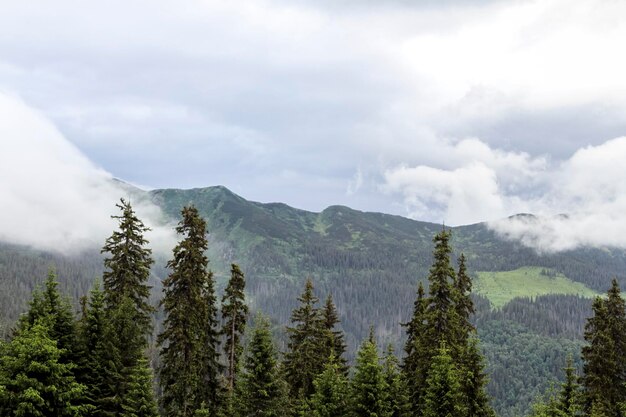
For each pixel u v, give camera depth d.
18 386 28.64
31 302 33.47
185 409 37.91
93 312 34.78
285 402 39.66
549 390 39.12
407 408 37.19
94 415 32.78
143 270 38.72
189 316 37.72
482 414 35.69
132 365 35.16
